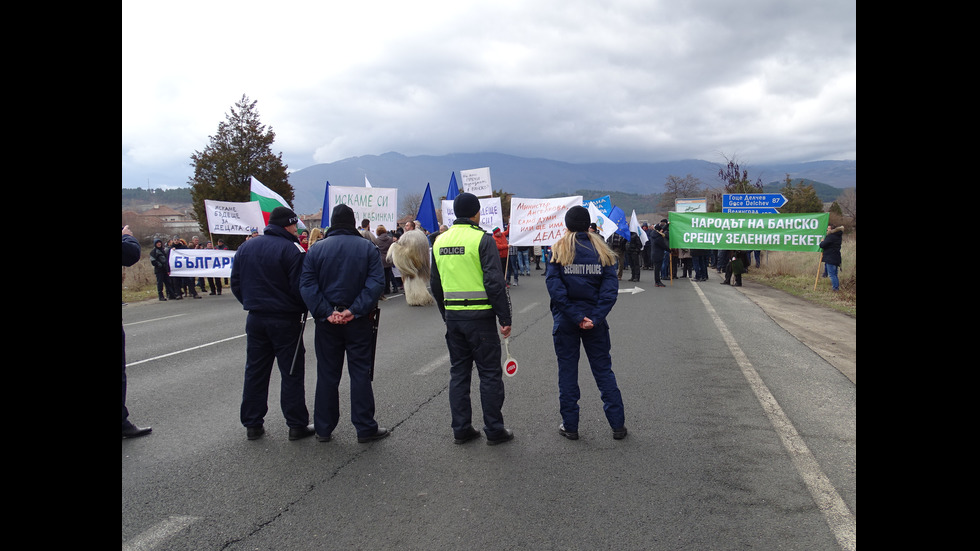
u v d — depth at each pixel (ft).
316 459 14.76
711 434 15.89
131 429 16.44
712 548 10.27
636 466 13.88
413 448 15.42
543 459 14.46
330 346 16.03
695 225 60.70
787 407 18.17
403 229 57.31
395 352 27.53
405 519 11.55
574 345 15.99
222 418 18.31
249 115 127.54
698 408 18.20
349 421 17.92
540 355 26.48
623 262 71.10
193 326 38.11
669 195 250.57
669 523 11.17
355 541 10.77
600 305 15.39
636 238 65.16
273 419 18.20
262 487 13.12
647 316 37.70
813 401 18.80
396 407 18.93
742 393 19.76
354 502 12.33
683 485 12.80
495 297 15.30
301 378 16.39
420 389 20.99
